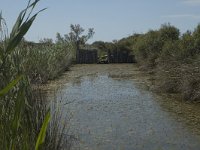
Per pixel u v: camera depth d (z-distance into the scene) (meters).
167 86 16.23
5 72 4.31
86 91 17.00
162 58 20.92
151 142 8.31
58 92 16.05
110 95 15.77
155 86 18.25
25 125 4.43
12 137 3.39
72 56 36.78
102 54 43.66
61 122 8.48
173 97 14.83
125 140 8.46
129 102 13.88
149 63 26.73
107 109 12.38
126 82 21.00
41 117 5.01
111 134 8.96
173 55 17.98
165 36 28.20
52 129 5.61
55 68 23.39
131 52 39.44
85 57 40.66
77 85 19.47
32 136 4.41
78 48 41.69
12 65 4.68
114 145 8.05
